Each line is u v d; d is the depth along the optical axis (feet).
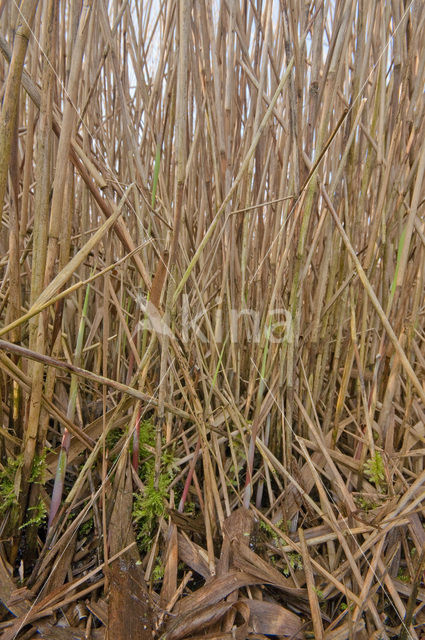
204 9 2.08
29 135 1.85
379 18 2.52
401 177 2.34
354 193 2.54
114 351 2.79
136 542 2.03
